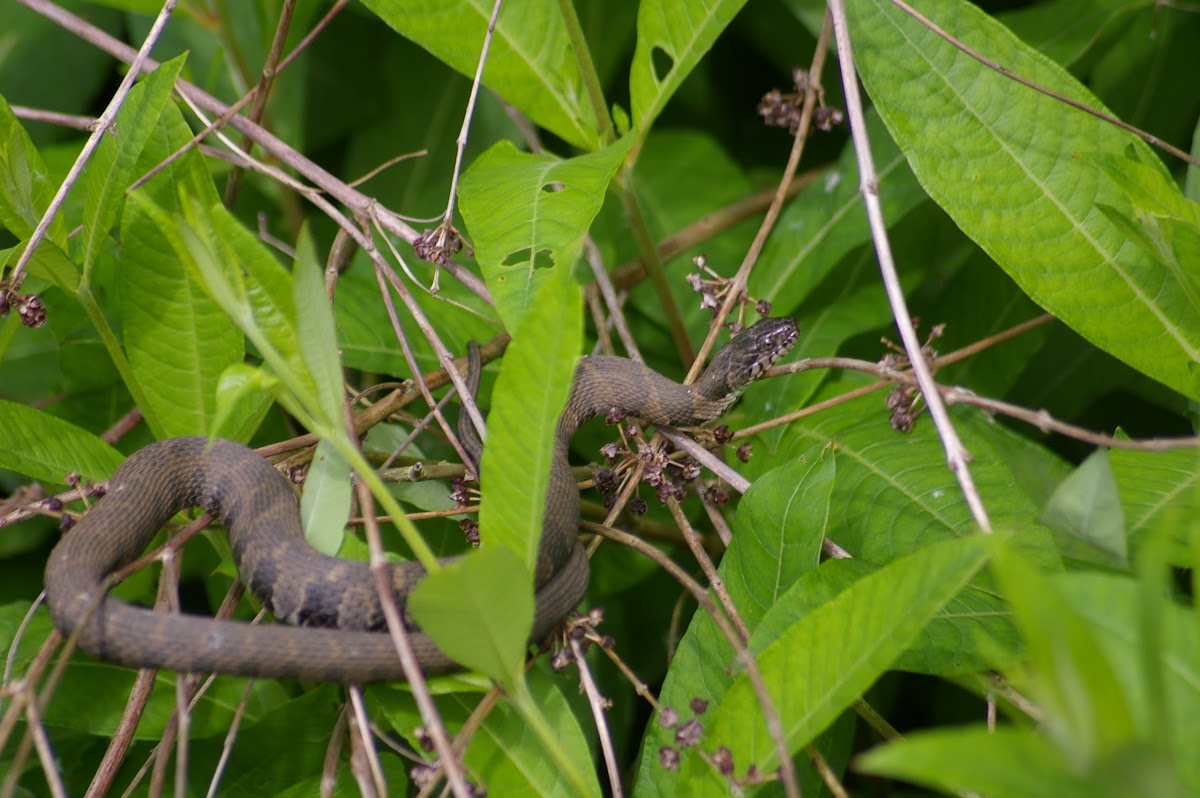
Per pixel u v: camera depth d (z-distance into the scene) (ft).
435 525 17.56
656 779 12.69
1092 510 10.85
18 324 16.25
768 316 19.24
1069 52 19.56
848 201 19.63
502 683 11.07
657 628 19.04
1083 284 15.30
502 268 13.80
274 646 12.35
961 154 15.57
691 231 21.84
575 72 17.66
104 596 12.90
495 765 12.17
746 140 25.62
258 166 16.93
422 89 23.58
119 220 19.45
